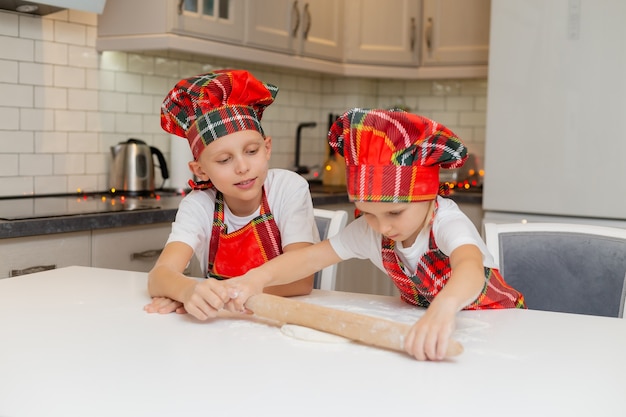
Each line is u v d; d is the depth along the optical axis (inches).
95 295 54.3
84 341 41.9
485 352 40.6
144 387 33.9
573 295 65.6
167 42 111.3
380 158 46.5
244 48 125.2
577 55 118.6
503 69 123.8
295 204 63.0
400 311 52.0
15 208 95.9
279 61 133.3
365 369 37.1
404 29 151.6
